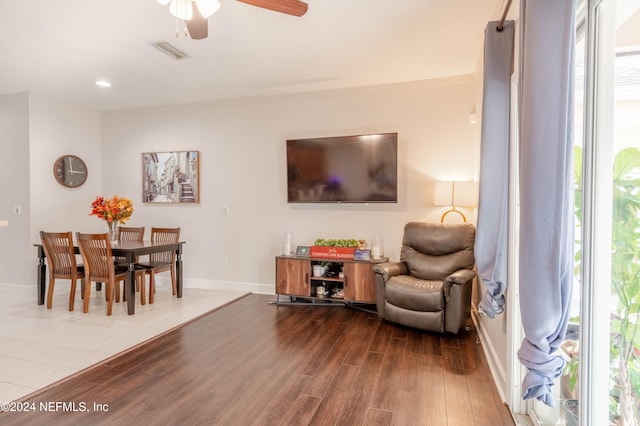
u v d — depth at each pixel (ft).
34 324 11.75
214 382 8.03
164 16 9.02
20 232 15.71
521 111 5.01
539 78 4.12
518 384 6.86
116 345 10.07
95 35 10.06
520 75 5.15
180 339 10.57
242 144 16.39
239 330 11.36
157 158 17.57
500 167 6.95
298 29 9.71
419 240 12.75
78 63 12.05
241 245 16.55
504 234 6.95
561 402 5.64
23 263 15.74
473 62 12.13
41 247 13.85
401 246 14.12
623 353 4.12
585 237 4.38
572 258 4.31
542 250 4.19
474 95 13.14
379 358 9.30
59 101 16.49
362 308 13.71
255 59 11.77
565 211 4.08
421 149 14.08
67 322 11.95
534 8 4.18
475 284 12.72
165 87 14.62
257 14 8.89
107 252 12.62
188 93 15.48
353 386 7.87
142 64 12.16
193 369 8.66
